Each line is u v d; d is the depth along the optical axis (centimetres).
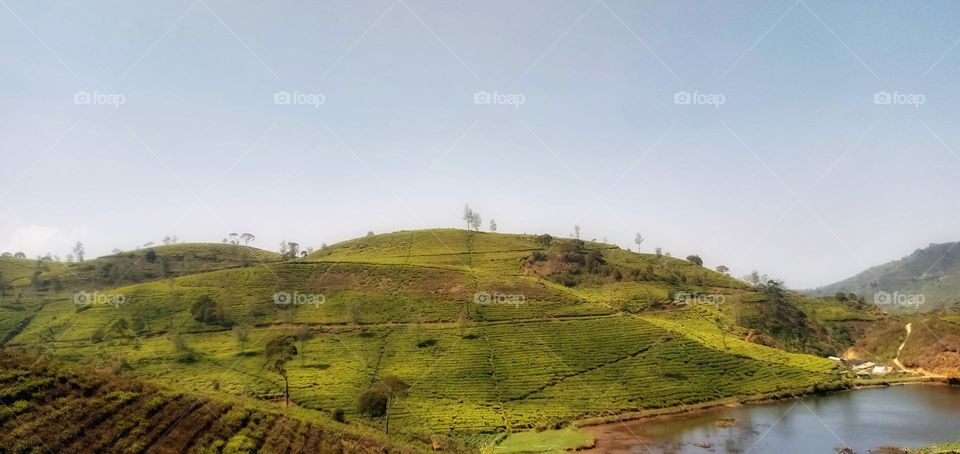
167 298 17038
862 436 8788
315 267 19775
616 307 16938
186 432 5631
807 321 19250
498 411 10431
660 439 9012
